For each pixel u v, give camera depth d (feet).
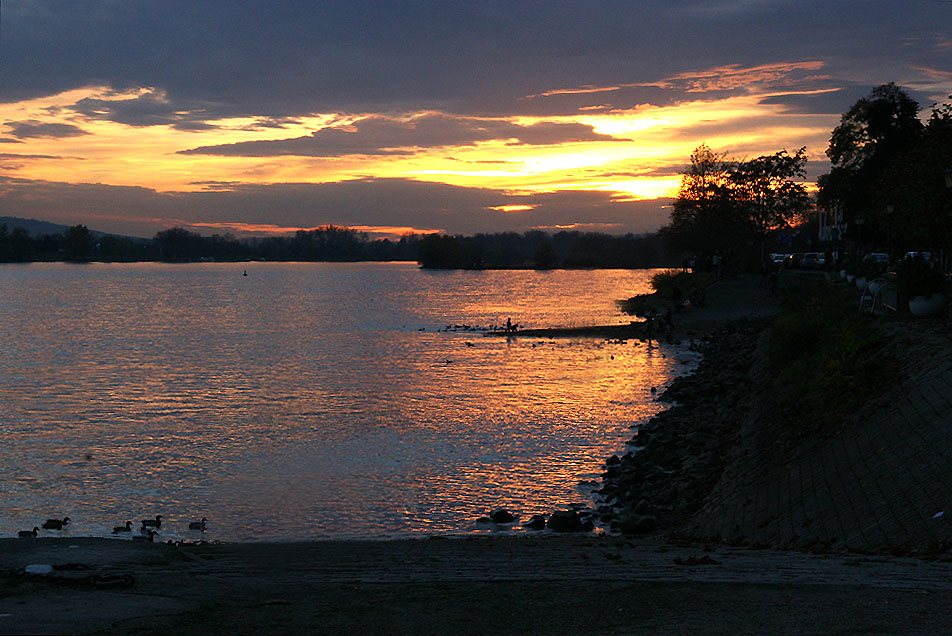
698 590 28.19
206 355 221.05
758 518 55.62
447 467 96.02
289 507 80.59
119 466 98.37
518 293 566.36
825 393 79.56
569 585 29.55
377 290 636.07
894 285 110.52
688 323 254.47
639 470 88.12
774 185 388.78
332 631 22.59
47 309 429.79
